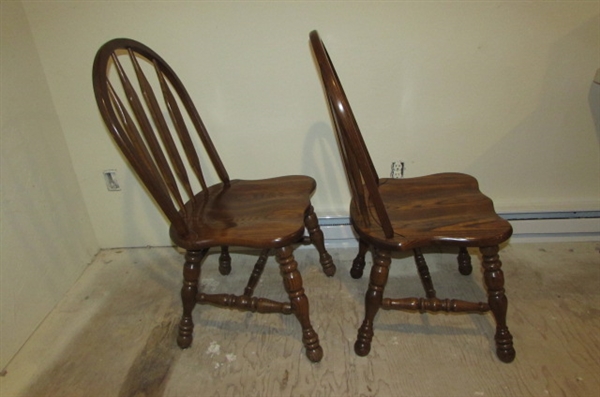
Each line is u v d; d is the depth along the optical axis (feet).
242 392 3.10
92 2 3.82
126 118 2.83
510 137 4.34
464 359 3.28
